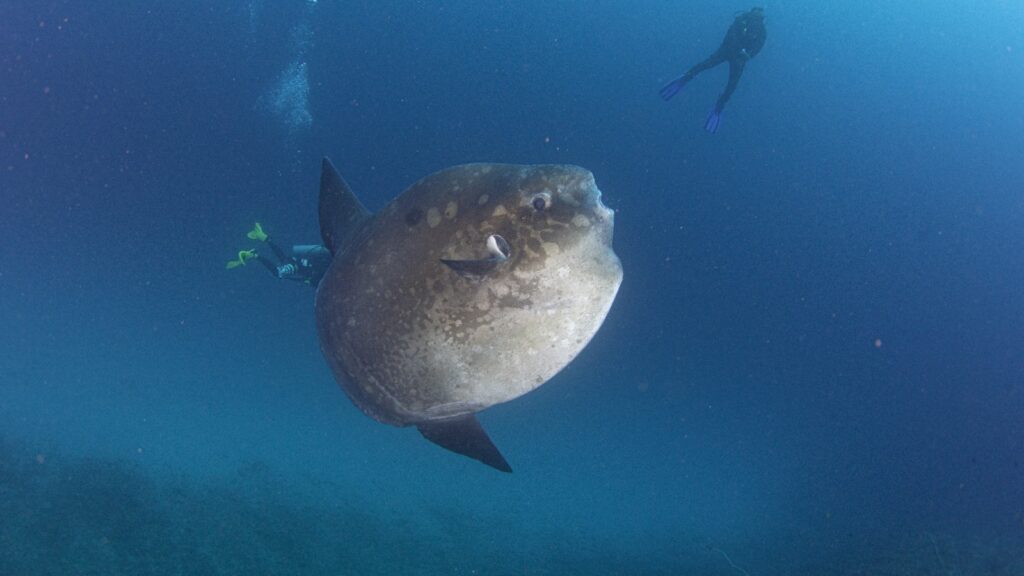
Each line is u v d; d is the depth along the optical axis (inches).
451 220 67.0
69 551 364.8
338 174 92.8
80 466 500.4
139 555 378.9
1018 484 916.6
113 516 422.9
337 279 74.7
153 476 534.3
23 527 382.3
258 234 500.7
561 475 1003.3
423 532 559.2
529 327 63.2
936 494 911.7
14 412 717.3
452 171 70.4
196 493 511.2
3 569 330.6
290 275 449.7
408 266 67.9
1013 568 549.6
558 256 62.5
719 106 650.8
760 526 884.0
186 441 729.0
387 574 432.1
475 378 65.4
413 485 764.0
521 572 501.4
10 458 493.0
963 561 586.9
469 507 713.0
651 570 579.2
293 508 530.6
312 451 813.2
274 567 401.1
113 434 695.7
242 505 503.8
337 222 91.3
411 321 66.6
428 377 66.7
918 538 669.9
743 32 608.4
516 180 65.3
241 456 703.7
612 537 715.4
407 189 73.1
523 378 64.7
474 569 486.3
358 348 71.2
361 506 597.9
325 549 454.9
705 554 684.7
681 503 990.4
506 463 69.6
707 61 641.0
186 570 369.7
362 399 73.3
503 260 60.1
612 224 64.6
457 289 64.4
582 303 62.7
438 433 73.5
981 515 769.6
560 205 63.4
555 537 650.2
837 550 692.1
